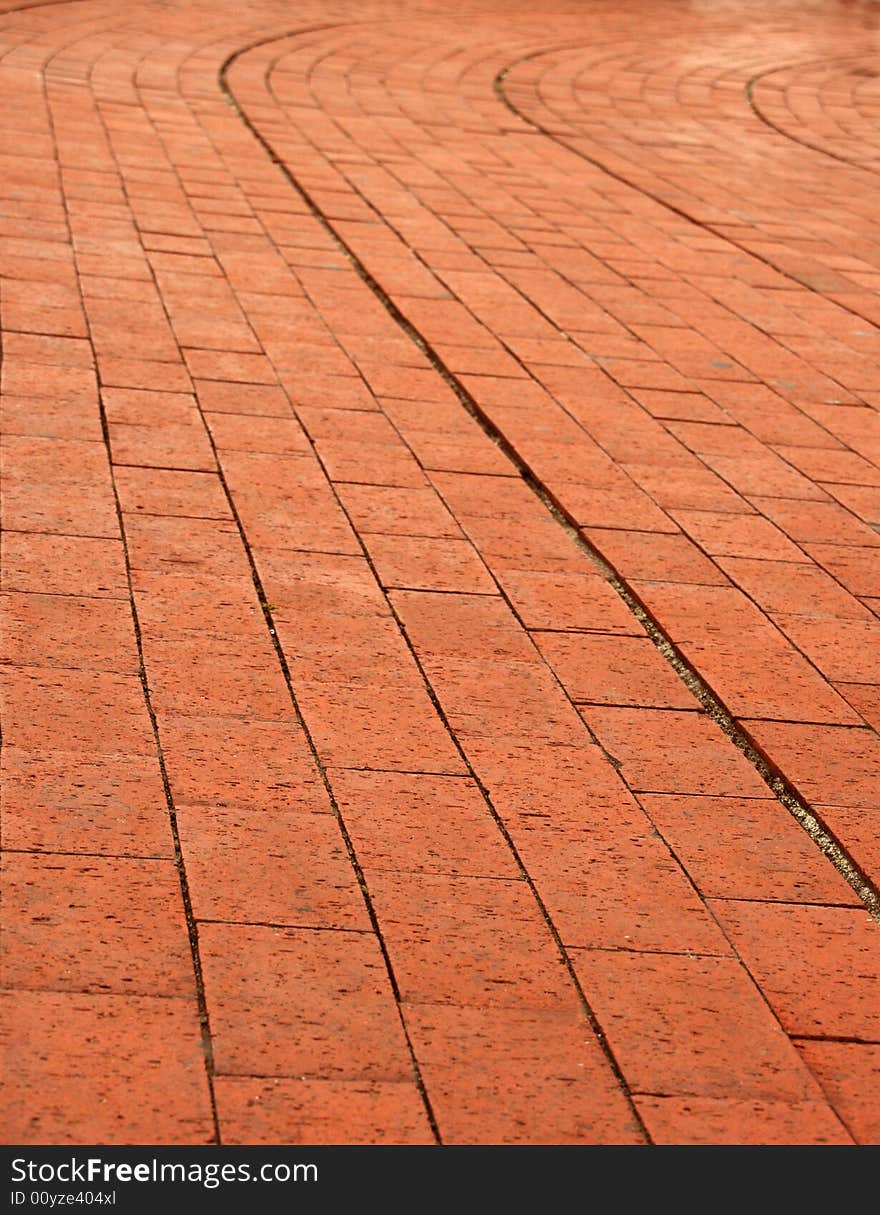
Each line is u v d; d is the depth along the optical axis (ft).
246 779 11.84
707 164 38.91
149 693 12.82
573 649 14.67
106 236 26.00
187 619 14.12
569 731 13.23
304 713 12.87
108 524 15.80
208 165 32.01
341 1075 9.10
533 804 12.05
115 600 14.28
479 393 21.30
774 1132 9.15
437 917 10.59
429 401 20.83
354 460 18.44
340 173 32.91
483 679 13.87
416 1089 9.08
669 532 17.57
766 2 75.05
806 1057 9.81
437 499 17.69
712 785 12.72
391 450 18.94
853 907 11.37
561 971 10.24
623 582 16.21
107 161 31.04
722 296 27.71
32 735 11.97
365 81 43.98
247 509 16.65
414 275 26.53
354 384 21.03
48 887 10.30
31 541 15.16
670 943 10.67
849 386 23.68
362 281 25.85
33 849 10.66
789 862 11.80
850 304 28.17
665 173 37.24
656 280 28.19
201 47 45.68
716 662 14.71
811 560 17.35
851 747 13.52
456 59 49.65
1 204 26.86
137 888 10.43
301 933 10.23
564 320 25.17
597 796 12.29
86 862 10.61
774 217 34.22
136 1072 8.90
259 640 13.96
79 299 22.71
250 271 25.39
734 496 18.89
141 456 17.60
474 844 11.44
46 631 13.55
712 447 20.45
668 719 13.67
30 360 20.04
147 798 11.41
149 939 9.98
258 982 9.74
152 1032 9.21
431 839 11.43
